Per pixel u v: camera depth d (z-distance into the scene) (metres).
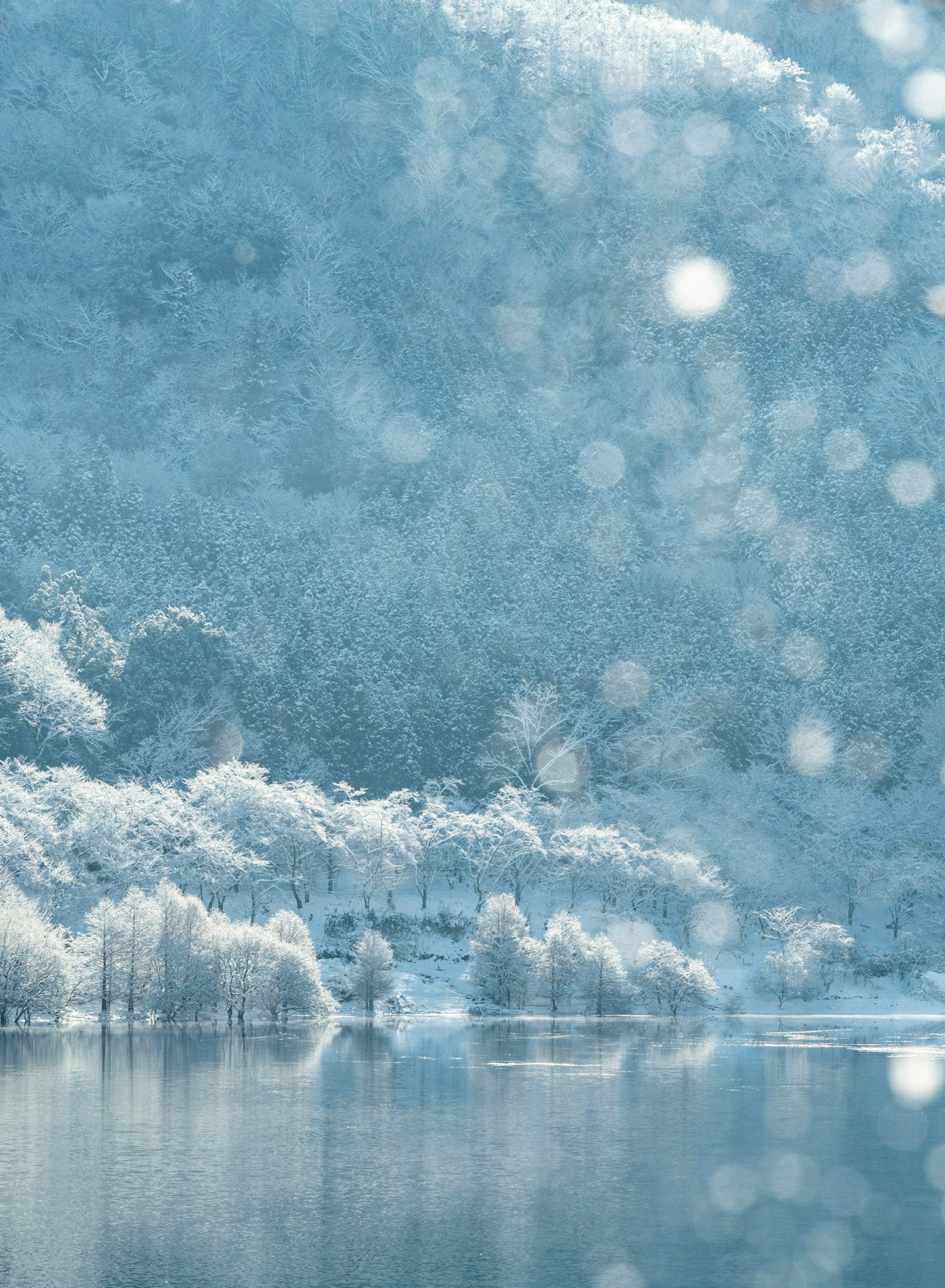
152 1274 147.00
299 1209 172.75
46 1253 153.75
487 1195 181.88
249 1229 163.75
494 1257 155.75
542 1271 151.25
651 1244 161.75
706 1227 169.00
